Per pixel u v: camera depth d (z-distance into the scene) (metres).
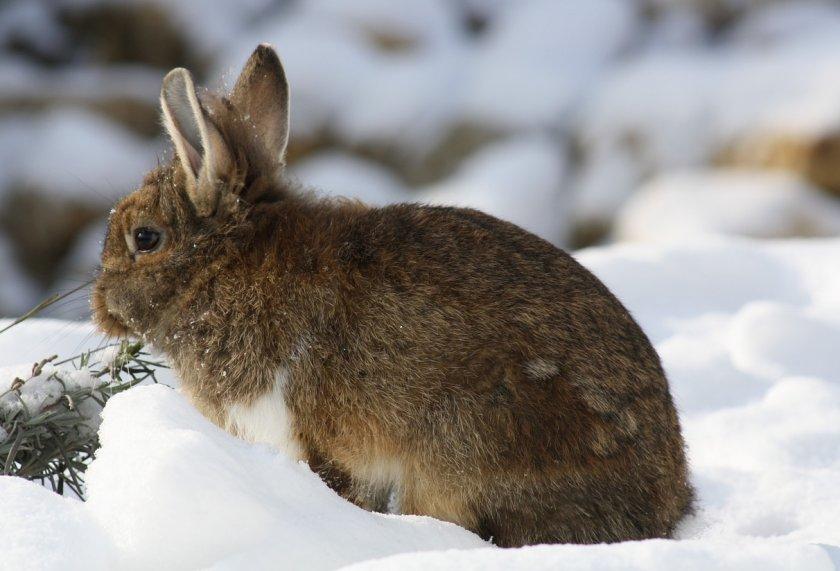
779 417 9.98
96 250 25.67
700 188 24.39
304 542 5.68
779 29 28.91
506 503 7.46
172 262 8.30
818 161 24.20
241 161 8.33
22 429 7.44
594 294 7.78
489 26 31.64
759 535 8.05
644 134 26.59
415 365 7.57
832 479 8.67
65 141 26.95
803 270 13.55
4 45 31.48
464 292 7.62
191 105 8.09
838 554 5.86
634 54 30.23
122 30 31.20
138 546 5.51
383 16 30.50
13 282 25.73
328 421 7.81
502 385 7.43
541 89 28.66
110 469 5.91
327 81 29.16
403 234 7.96
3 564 5.23
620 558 5.08
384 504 8.06
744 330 11.60
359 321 7.72
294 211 8.28
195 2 31.19
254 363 7.94
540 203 26.38
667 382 7.98
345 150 28.72
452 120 28.47
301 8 31.25
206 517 5.55
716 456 9.46
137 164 27.22
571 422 7.34
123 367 8.63
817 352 11.41
